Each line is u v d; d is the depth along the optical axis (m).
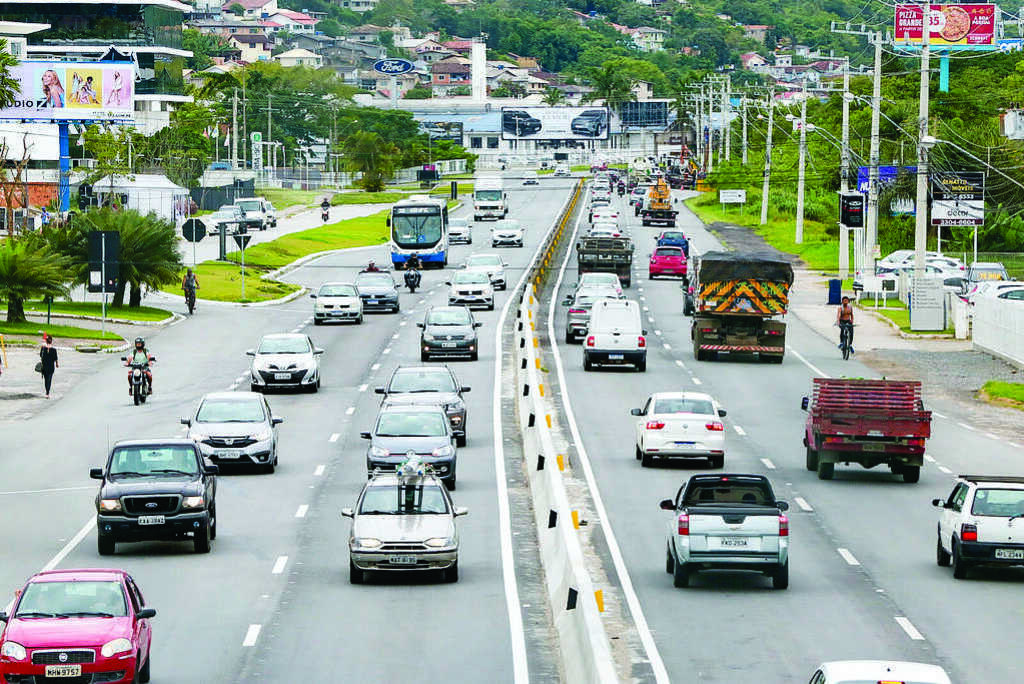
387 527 70.69
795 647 58.97
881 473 104.88
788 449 113.75
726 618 64.00
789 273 163.25
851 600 67.69
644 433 103.81
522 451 110.62
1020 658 57.16
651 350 173.62
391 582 71.75
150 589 70.00
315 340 179.88
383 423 98.94
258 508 91.25
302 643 59.72
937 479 102.25
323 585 70.94
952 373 160.75
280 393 141.88
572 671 52.06
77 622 51.22
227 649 58.72
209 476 82.25
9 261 181.50
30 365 159.25
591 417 126.38
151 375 142.62
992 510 71.81
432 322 161.62
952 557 74.12
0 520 88.62
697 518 69.00
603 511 89.19
